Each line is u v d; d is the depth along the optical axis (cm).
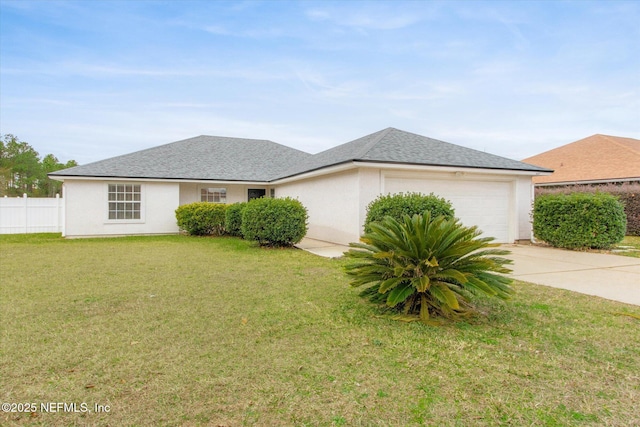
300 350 363
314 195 1488
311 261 923
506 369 322
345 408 261
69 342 382
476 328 428
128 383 296
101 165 1680
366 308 508
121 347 370
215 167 1911
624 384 296
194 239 1485
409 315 473
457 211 1258
